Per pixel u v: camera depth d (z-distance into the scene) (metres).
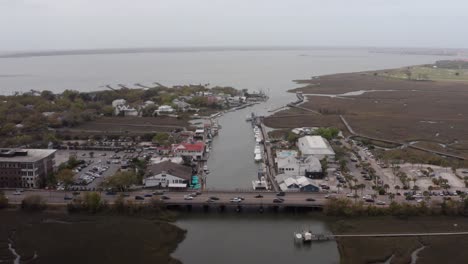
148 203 159.75
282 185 183.25
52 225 147.00
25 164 179.88
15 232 141.50
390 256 127.44
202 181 192.50
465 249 130.62
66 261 123.88
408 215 154.50
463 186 180.75
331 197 164.50
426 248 131.75
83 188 179.75
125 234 140.88
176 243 136.75
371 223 149.25
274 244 136.75
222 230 147.25
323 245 136.12
